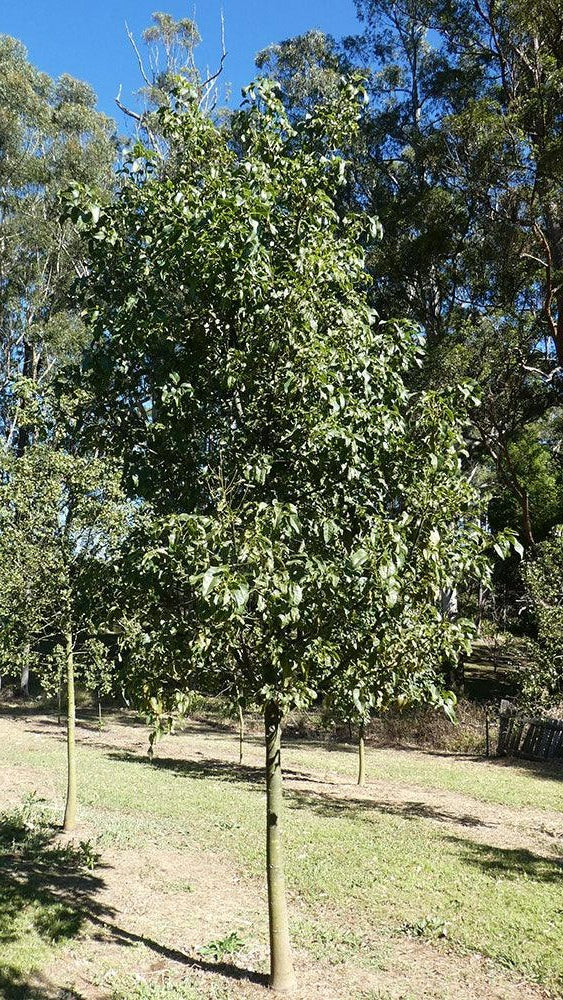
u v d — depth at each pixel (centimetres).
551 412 2553
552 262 2062
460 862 873
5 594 923
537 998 528
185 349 547
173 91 560
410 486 515
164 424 531
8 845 841
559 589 1308
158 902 693
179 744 1797
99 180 2773
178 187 510
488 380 2041
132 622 560
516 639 1991
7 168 2723
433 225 2073
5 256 2742
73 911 646
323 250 538
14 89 2783
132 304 509
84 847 813
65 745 1698
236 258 477
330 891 743
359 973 559
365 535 493
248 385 516
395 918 679
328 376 484
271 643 491
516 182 1930
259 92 563
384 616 485
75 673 990
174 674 511
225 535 419
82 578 596
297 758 1645
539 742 1703
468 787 1381
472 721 1938
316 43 2808
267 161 563
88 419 570
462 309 2214
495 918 683
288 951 534
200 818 1027
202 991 519
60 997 495
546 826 1112
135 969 550
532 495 2634
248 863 827
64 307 2709
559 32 1864
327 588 456
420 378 1833
